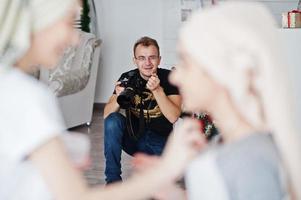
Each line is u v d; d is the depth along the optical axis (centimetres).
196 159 101
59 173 98
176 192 114
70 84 482
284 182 96
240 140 98
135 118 287
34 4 103
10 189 105
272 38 96
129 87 281
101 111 616
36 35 105
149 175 101
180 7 598
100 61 631
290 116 95
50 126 99
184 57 100
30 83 104
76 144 115
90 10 607
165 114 269
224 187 95
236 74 93
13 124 99
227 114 99
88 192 99
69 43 111
